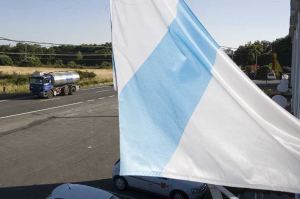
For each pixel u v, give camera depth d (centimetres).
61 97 4731
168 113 325
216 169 316
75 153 2120
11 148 2206
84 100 4494
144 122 324
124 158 317
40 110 3609
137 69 327
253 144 319
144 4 331
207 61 331
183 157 320
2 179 1672
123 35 330
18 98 4538
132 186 1487
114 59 328
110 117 3319
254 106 329
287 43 8012
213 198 377
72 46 13838
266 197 1098
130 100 326
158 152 320
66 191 1029
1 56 11412
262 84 6069
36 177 1705
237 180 313
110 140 2444
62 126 2888
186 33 333
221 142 320
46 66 11556
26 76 6700
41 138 2475
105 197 1013
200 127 323
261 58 9956
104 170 1811
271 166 314
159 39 329
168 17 332
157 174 314
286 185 310
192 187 1333
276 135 323
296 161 312
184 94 326
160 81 327
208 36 338
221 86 328
